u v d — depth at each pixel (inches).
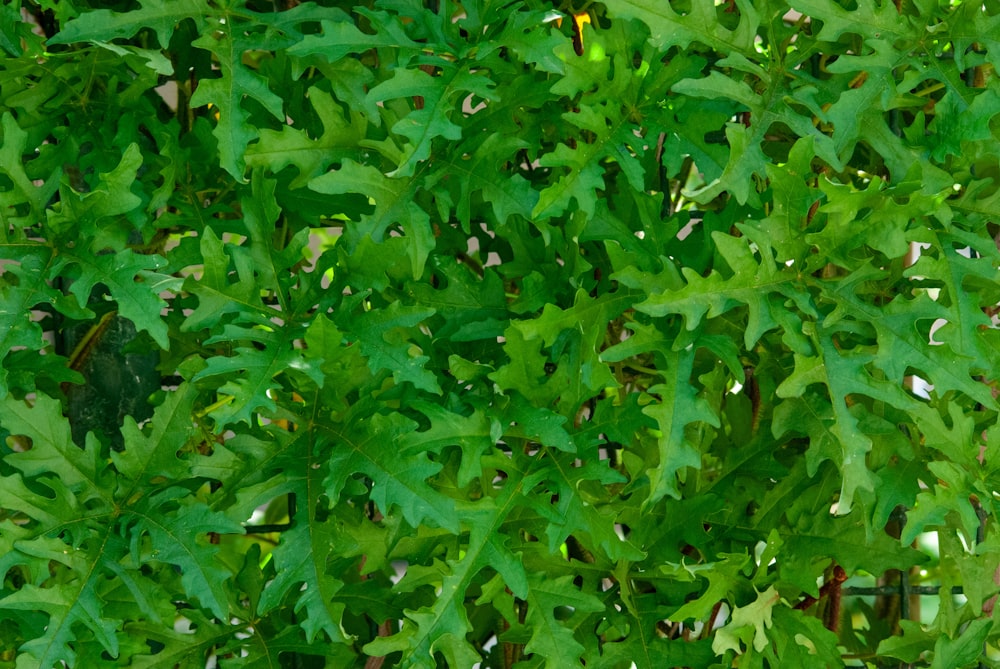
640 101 63.9
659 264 64.3
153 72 65.8
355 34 62.3
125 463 62.8
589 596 63.8
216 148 66.1
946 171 65.1
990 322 63.2
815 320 62.9
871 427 64.8
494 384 64.2
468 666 62.9
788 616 65.6
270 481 62.7
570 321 63.4
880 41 63.5
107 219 64.1
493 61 63.6
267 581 65.4
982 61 64.5
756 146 62.7
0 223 62.2
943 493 63.6
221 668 64.4
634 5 62.1
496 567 62.8
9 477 61.9
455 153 64.2
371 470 61.8
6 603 60.9
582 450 63.7
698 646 65.2
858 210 62.9
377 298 65.5
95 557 62.2
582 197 62.5
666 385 62.4
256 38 63.1
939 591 66.4
